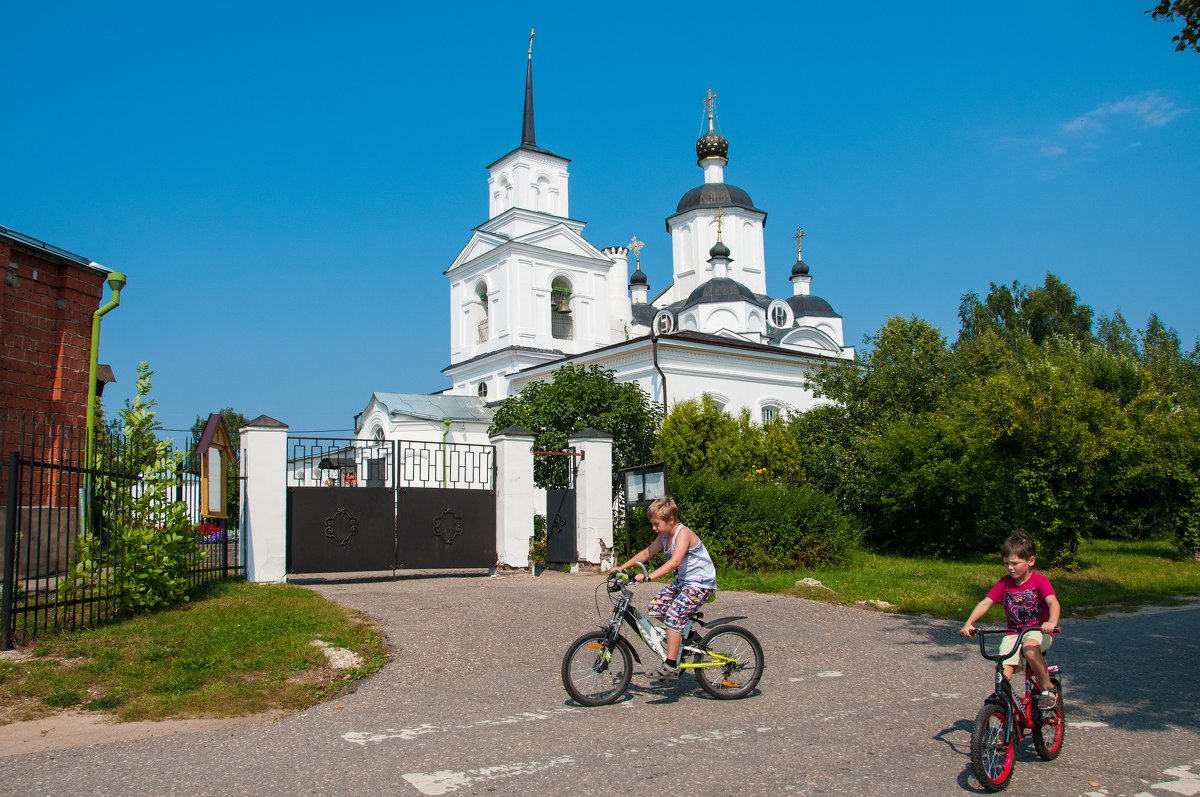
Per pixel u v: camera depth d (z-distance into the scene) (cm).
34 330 1358
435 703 751
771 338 4678
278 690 777
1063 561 1914
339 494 1528
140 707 723
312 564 1495
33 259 1356
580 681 739
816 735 642
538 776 549
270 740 638
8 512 875
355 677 839
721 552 1742
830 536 1900
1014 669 562
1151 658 961
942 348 3034
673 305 5278
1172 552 2522
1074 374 1950
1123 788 537
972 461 2152
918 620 1225
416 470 2378
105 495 1057
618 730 657
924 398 2967
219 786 537
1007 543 590
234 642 915
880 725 671
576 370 2905
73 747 624
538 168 4678
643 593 1374
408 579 1563
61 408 1383
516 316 4300
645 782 537
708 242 5625
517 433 1714
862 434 2816
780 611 1259
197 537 1198
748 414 2992
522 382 4081
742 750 603
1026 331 5281
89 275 1447
